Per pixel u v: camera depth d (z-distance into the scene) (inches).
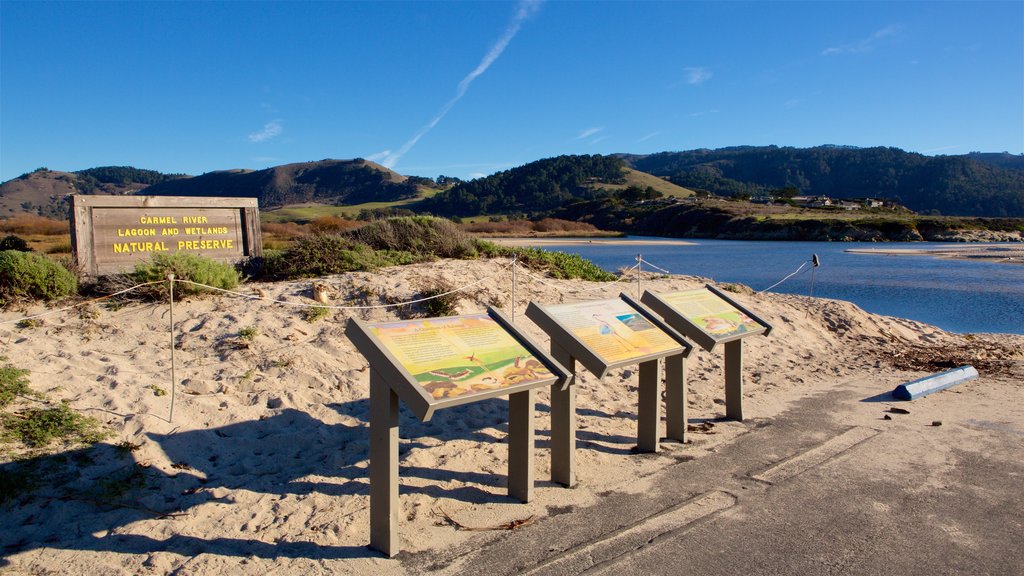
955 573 133.1
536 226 4001.0
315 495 165.8
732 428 231.8
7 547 136.6
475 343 157.3
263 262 408.2
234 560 135.4
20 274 298.0
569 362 180.1
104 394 210.4
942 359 359.9
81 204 352.2
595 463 195.5
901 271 1222.9
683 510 162.7
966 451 207.2
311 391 239.6
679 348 203.2
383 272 397.1
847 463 196.4
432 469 186.5
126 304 309.3
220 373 245.3
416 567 134.3
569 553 140.5
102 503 155.6
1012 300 776.9
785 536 149.1
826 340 407.5
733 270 1259.8
